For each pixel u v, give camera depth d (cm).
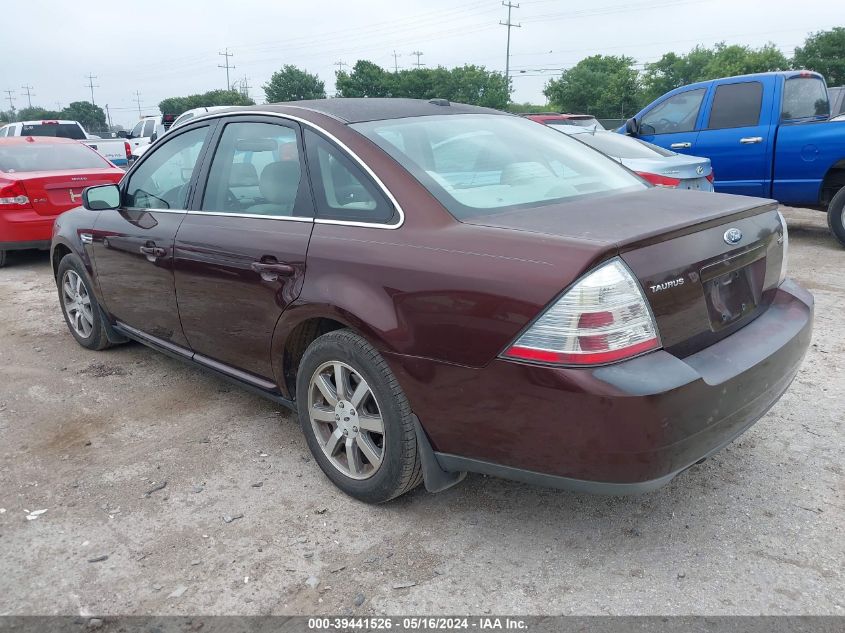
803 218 1037
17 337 565
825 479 313
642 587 249
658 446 227
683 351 246
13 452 365
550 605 242
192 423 395
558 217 265
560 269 228
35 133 1858
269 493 319
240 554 275
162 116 2134
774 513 290
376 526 291
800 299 310
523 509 300
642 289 231
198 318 372
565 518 293
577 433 229
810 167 780
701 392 234
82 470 345
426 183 282
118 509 309
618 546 273
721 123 850
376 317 270
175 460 352
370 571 263
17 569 270
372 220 287
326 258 292
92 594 255
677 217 261
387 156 294
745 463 329
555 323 227
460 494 313
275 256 313
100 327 495
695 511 294
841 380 419
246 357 350
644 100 8850
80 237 474
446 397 257
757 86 820
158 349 430
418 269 260
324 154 312
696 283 249
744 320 280
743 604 239
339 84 9012
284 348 324
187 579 262
